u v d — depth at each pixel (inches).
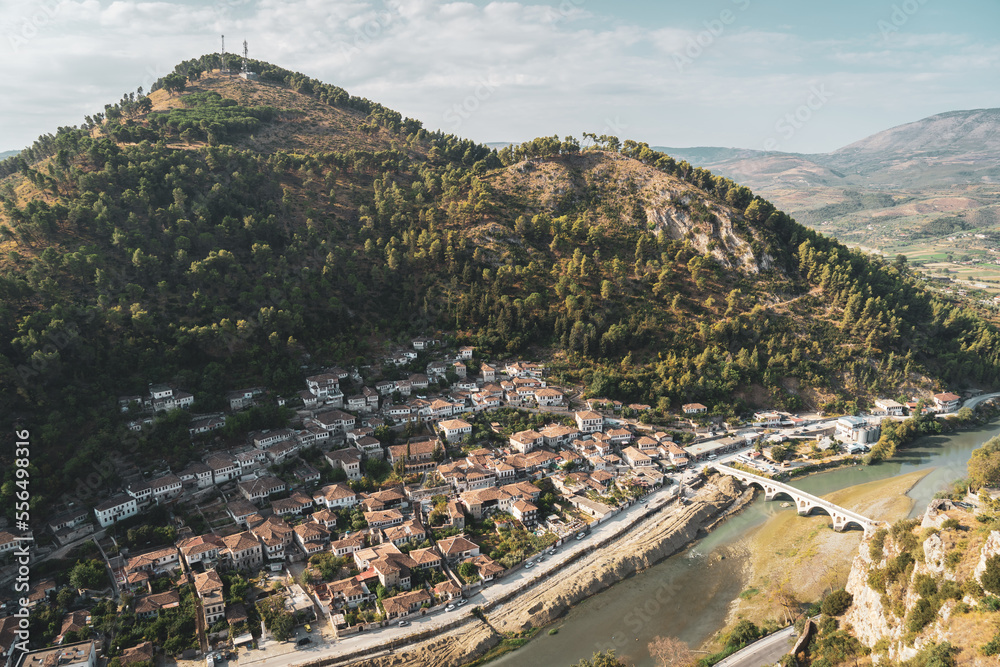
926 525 5290.4
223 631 5615.2
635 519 7864.2
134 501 6953.7
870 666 4697.3
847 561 6899.6
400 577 6274.6
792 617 5959.6
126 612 5693.9
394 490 7839.6
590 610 6304.1
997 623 3892.7
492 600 6279.5
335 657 5452.8
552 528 7504.9
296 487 7701.8
